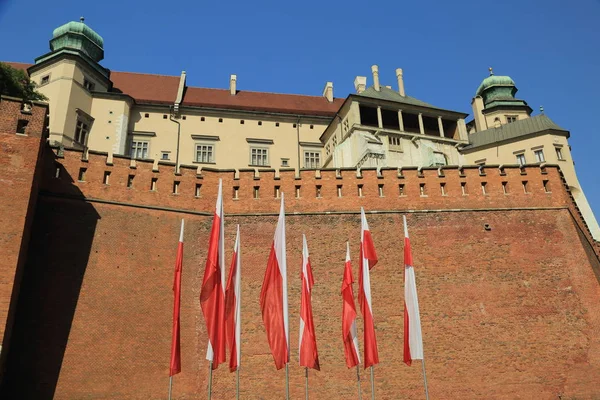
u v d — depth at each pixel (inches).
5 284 965.2
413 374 1182.3
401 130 2082.9
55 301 1099.9
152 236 1263.5
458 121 2226.9
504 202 1417.3
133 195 1290.6
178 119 2175.2
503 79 2684.5
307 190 1393.9
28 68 2004.2
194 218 1331.2
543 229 1387.8
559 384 1192.2
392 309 1251.2
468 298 1275.8
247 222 1343.5
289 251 1310.3
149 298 1192.8
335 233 1342.3
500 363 1205.7
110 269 1183.6
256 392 1144.8
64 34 2034.9
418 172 1435.8
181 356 1159.6
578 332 1253.1
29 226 1094.4
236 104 2308.1
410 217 1375.5
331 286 1272.1
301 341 948.0
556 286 1307.8
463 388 1174.3
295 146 2274.9
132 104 2111.2
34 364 1029.2
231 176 1400.1
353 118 2025.1
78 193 1236.5
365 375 1176.8
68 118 1892.2
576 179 2057.1
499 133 2207.2
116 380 1084.5
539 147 2086.6
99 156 1295.5
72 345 1076.5
